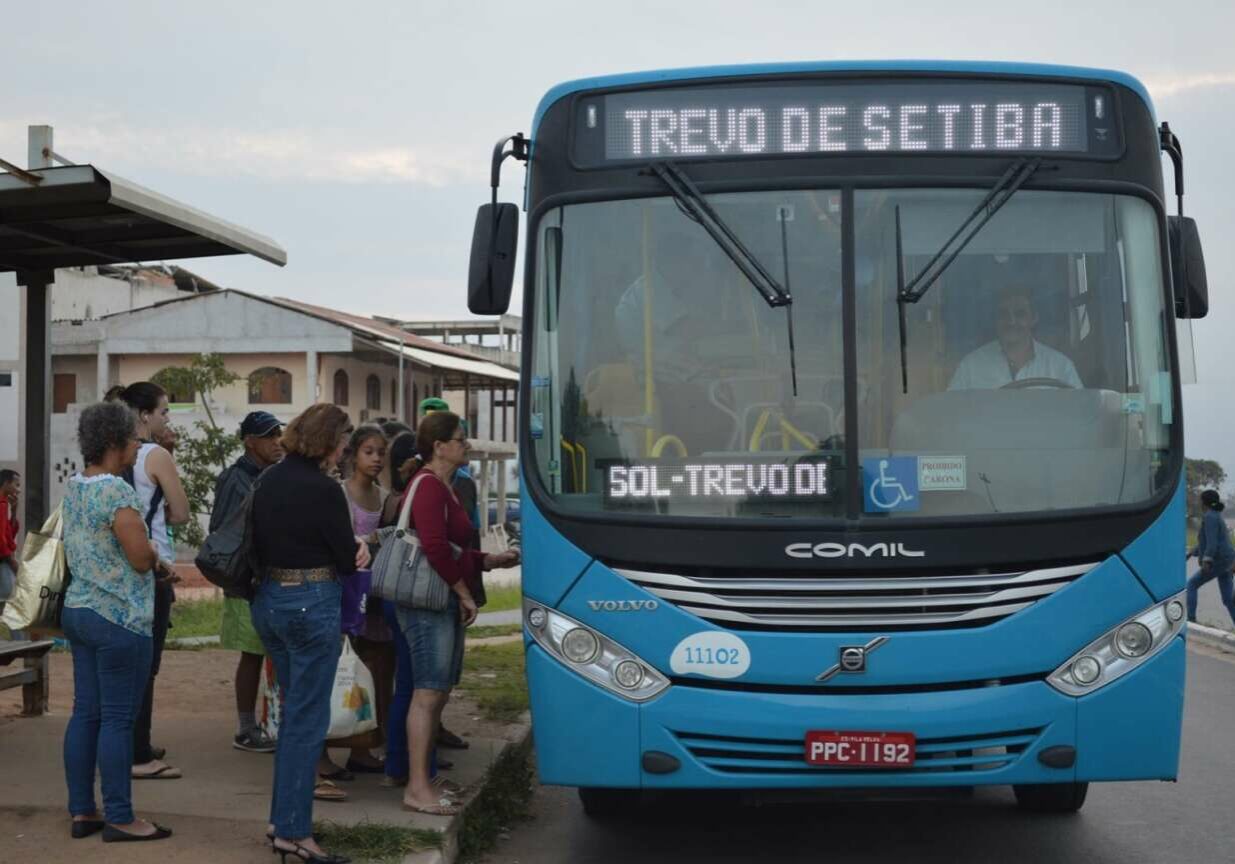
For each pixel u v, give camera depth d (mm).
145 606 6375
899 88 6605
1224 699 12773
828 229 6480
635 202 6590
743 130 6590
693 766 6121
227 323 51656
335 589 6277
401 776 7762
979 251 6461
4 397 47031
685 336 6434
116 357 52688
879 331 6379
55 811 6836
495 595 29562
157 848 6250
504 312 6836
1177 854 7016
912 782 6055
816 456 6250
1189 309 6918
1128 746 6102
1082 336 6430
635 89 6676
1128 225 6562
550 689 6230
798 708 6039
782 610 6113
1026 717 6047
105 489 6258
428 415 7160
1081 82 6672
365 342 52062
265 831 6566
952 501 6227
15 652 9062
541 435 6441
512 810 7930
